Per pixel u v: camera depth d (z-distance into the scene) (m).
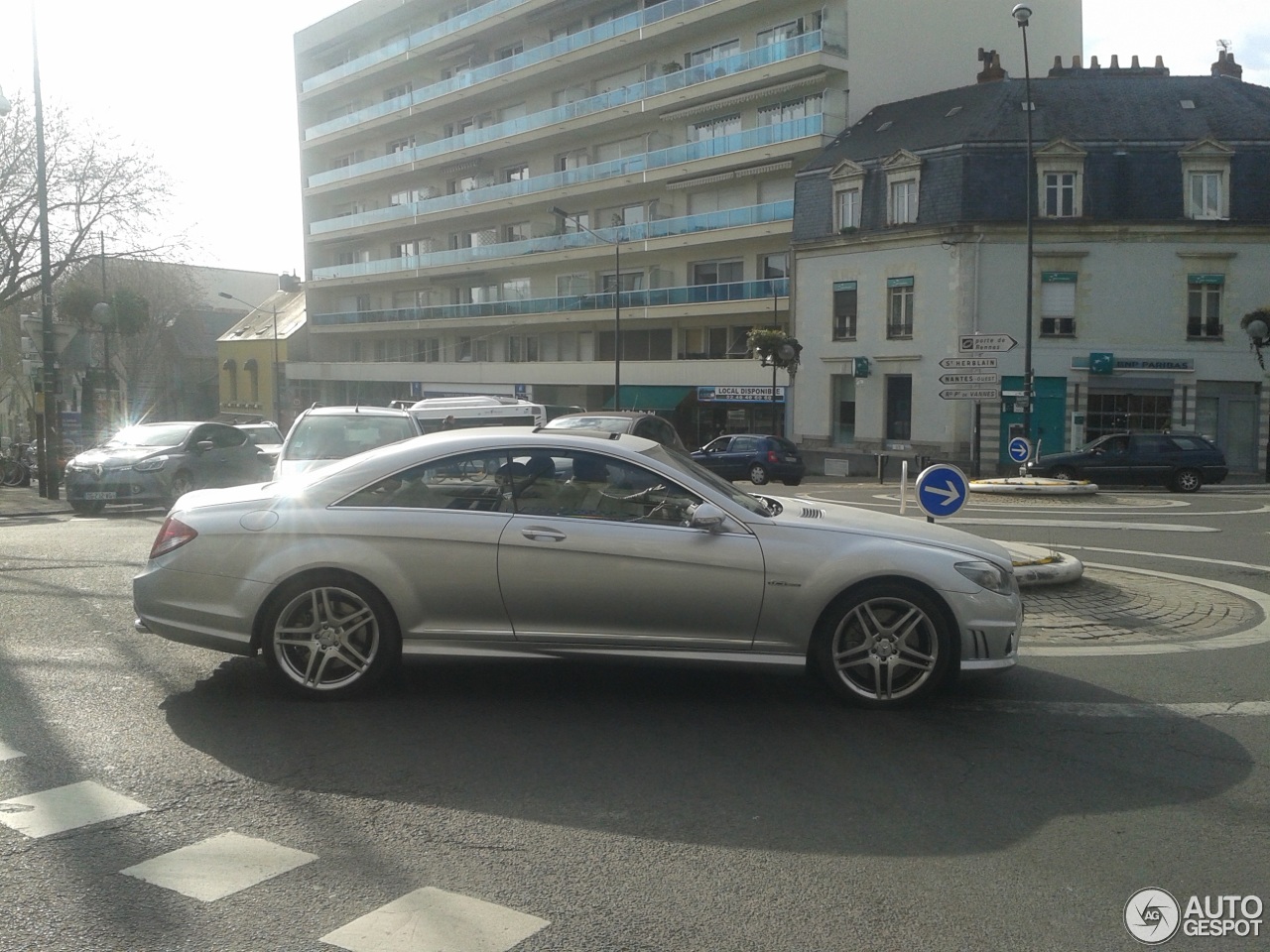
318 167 63.22
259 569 5.70
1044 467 28.38
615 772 4.77
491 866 3.79
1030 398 29.45
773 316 40.81
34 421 27.34
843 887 3.65
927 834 4.11
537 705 5.80
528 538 5.62
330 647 5.76
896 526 6.04
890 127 37.47
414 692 6.00
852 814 4.30
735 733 5.35
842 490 24.78
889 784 4.65
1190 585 9.90
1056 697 6.09
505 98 51.59
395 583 5.64
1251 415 33.53
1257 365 33.31
